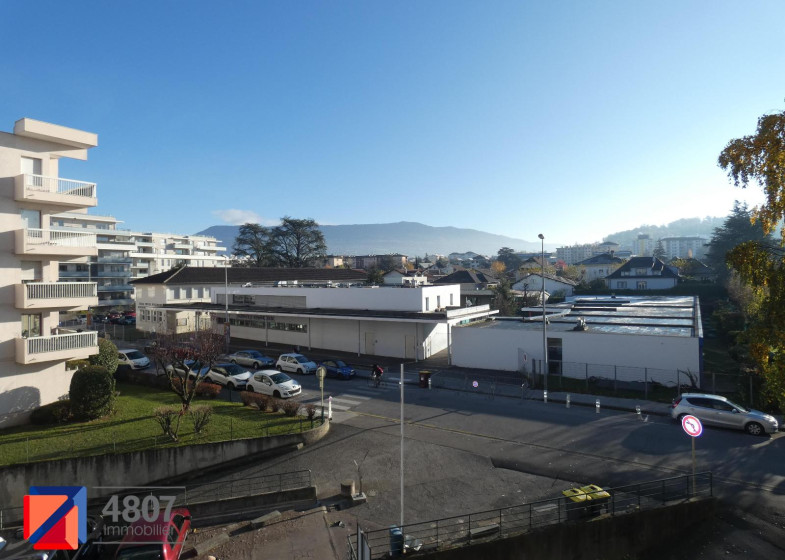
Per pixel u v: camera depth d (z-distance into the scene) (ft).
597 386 86.43
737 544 39.75
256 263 301.84
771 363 42.47
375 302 128.06
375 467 54.54
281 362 106.63
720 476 49.67
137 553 35.45
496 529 41.09
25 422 66.03
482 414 72.43
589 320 117.19
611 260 371.97
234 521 45.65
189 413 66.69
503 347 102.58
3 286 64.49
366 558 34.30
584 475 50.98
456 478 51.37
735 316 143.54
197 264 308.19
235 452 57.52
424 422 69.05
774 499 45.16
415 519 43.73
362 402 80.07
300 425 64.69
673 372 84.69
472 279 248.11
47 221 71.26
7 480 48.32
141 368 105.91
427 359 118.62
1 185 64.34
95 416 66.44
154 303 176.45
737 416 61.87
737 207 282.77
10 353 64.90
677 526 42.93
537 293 211.41
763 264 41.75
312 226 311.47
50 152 69.77
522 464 54.24
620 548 41.75
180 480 54.54
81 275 226.17
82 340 71.00
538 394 83.46
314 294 140.46
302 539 41.34
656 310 135.23
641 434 62.13
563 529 40.50
